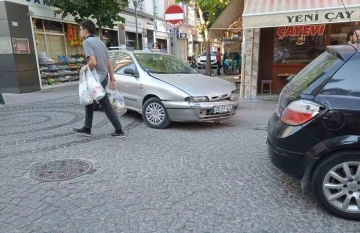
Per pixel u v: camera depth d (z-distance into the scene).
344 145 2.86
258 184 3.68
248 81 9.25
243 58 9.12
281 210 3.10
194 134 5.83
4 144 5.15
